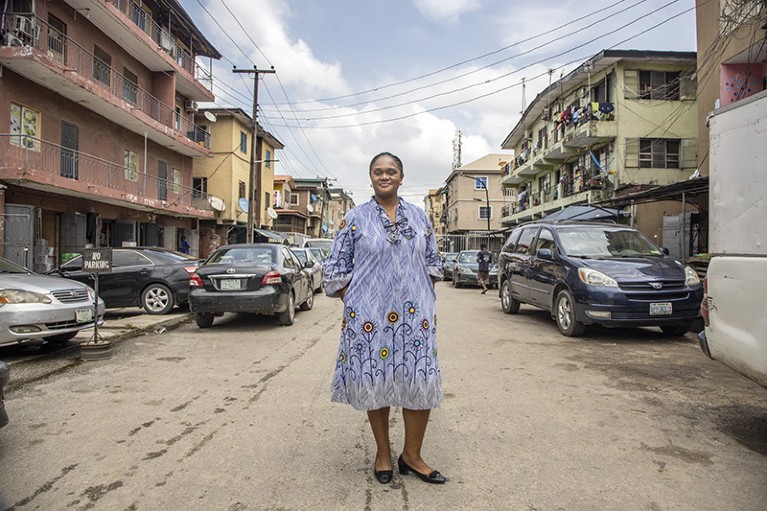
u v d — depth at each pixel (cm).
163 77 2331
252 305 790
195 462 303
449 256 2388
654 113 2033
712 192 390
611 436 347
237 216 3184
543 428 362
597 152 2248
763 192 340
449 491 267
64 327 590
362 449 325
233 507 249
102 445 329
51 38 1648
